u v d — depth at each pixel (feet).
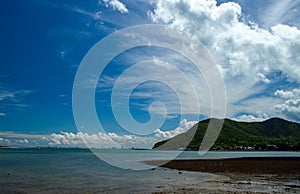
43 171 126.31
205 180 91.76
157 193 68.08
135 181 90.58
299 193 67.77
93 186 80.43
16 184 85.15
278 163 162.30
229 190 71.61
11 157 282.15
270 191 70.08
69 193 69.72
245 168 134.00
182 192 69.05
